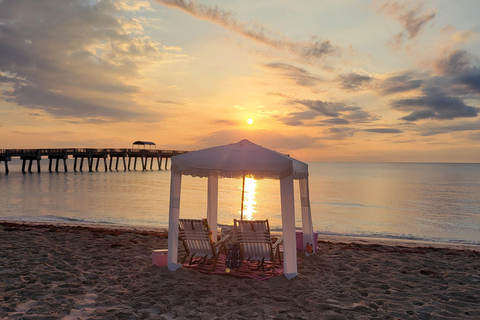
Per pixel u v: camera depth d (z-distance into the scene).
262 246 6.11
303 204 7.97
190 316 4.38
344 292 5.38
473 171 116.81
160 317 4.32
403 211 23.56
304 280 5.87
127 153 69.69
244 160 5.96
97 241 9.29
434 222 19.16
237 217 20.09
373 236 14.83
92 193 29.88
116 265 6.77
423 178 70.94
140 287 5.48
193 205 24.31
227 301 4.88
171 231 6.34
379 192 38.28
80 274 6.12
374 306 4.81
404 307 4.78
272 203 27.56
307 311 4.58
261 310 4.55
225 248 7.21
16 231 10.78
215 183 8.41
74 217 17.91
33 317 4.23
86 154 63.81
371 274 6.46
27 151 57.06
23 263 6.77
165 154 75.81
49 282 5.66
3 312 4.42
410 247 10.30
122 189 33.88
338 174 90.75
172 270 6.29
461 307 4.81
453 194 36.28
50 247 8.25
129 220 17.53
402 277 6.28
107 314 4.38
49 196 26.98
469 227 17.67
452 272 6.71
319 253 8.28
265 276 6.06
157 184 40.53
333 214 21.92
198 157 6.19
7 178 47.38
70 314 4.41
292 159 6.64
